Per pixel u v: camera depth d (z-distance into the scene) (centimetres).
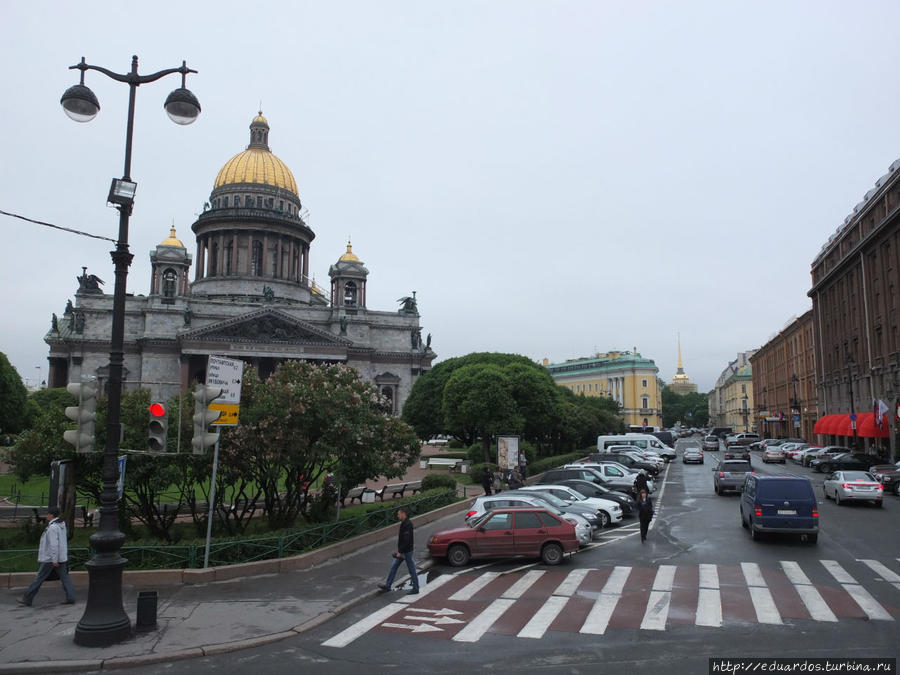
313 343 10669
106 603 1330
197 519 2506
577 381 19100
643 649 1242
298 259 12756
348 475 2486
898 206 5528
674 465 6994
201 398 1705
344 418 2377
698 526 2811
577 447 8162
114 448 1400
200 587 1761
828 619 1410
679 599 1597
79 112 1465
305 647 1305
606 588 1731
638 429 13550
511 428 5466
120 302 1438
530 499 2508
